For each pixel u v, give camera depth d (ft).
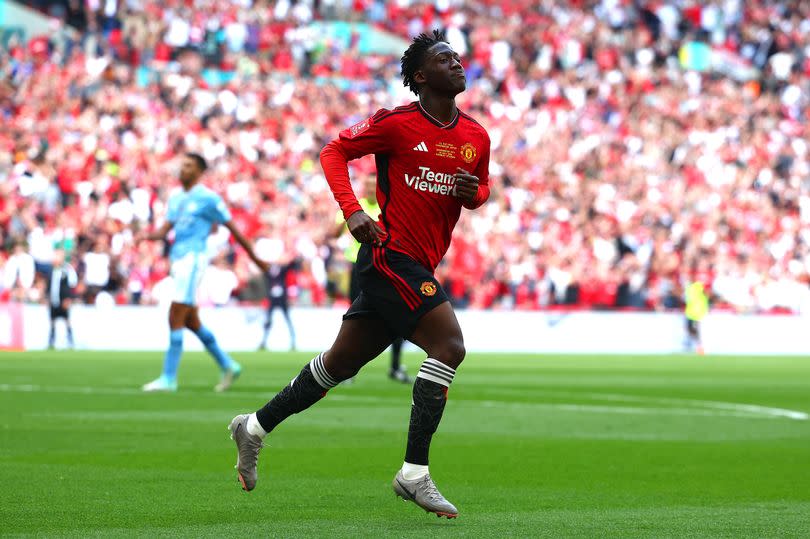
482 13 460.96
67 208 323.16
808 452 90.99
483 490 69.10
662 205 385.91
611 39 465.88
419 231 58.95
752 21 489.67
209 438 95.30
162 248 320.50
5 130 348.18
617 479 74.43
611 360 276.00
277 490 67.72
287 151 367.66
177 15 414.00
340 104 392.06
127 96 368.68
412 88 60.18
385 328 60.18
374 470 77.36
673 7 483.92
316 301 328.08
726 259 376.68
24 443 91.20
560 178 387.55
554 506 62.85
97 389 150.92
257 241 328.08
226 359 150.61
